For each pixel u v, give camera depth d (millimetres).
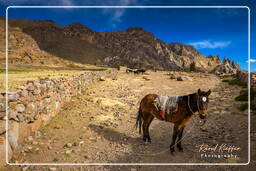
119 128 8109
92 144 6480
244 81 20281
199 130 7750
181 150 5957
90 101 12523
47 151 5855
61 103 10617
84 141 6672
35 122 7195
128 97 14633
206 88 19641
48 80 9102
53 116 9125
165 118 5926
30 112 6703
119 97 14469
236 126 7734
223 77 35062
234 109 10242
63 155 5645
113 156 5688
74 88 13766
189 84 23547
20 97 6340
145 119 6645
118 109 10992
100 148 6211
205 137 6984
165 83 24578
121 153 5879
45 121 8016
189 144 6488
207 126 8141
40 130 7434
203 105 5129
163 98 6000
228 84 22422
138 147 6332
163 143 6664
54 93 9375
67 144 6207
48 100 8430
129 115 10016
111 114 10039
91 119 8992
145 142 6660
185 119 5594
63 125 8109
